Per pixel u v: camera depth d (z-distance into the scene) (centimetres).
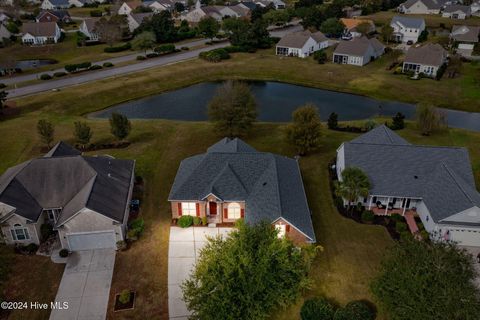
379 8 17075
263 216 3747
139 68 9938
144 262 3756
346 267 3706
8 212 3806
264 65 10412
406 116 7550
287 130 5778
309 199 4712
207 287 2925
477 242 3912
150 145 6072
